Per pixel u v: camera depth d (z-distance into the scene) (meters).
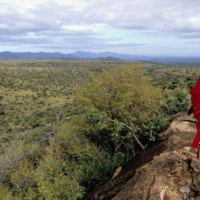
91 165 7.00
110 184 4.65
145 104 7.57
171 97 8.42
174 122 6.19
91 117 7.34
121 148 8.90
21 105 86.62
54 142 8.73
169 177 2.96
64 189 5.69
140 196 2.91
